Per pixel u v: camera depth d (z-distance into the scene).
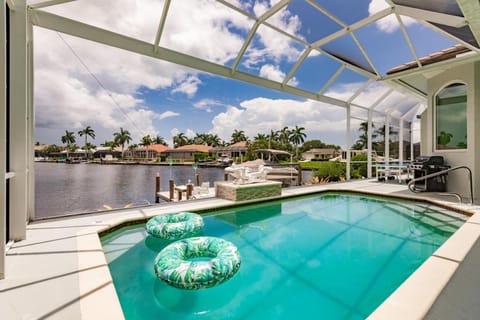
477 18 3.13
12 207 2.83
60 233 3.16
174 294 2.30
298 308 2.13
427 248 3.38
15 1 2.81
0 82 2.07
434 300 1.72
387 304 1.68
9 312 1.62
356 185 7.83
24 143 2.88
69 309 1.65
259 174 6.13
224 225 4.43
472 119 5.54
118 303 1.73
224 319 2.00
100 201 7.08
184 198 7.82
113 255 3.11
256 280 2.58
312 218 4.91
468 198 5.47
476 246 2.71
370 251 3.30
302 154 39.88
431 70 5.95
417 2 3.97
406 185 7.75
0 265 2.02
